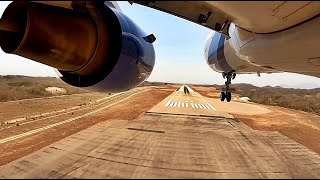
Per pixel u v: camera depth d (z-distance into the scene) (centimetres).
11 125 1642
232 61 1538
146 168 628
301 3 404
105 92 483
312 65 716
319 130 2033
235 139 1121
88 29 376
